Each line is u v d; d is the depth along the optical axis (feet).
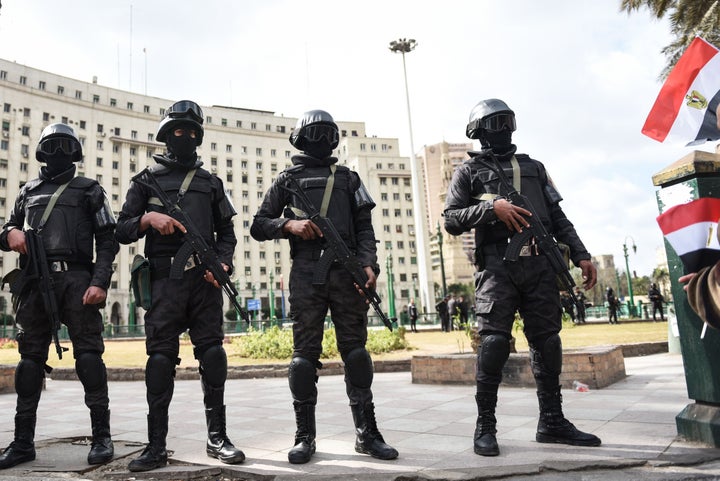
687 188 10.82
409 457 10.76
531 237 11.34
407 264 286.46
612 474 8.87
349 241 11.84
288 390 24.81
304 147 12.51
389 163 293.84
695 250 6.72
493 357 11.08
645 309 92.07
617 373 22.11
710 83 9.29
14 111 216.54
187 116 11.75
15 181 213.25
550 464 9.32
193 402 21.21
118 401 22.68
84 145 233.76
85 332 11.73
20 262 12.18
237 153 279.49
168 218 11.09
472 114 12.55
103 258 11.96
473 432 13.19
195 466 10.48
